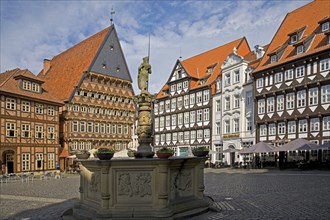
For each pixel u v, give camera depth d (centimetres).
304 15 3900
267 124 3694
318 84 3106
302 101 3291
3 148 3378
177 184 926
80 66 4788
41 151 3856
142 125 1299
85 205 975
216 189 1645
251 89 4009
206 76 4991
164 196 845
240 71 4209
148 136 1302
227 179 2317
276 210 1006
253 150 3191
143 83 1312
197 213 920
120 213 843
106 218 836
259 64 3947
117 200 866
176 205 904
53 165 4016
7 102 3466
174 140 5381
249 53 4775
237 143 4175
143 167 859
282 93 3509
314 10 3788
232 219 875
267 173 2820
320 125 3091
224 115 4453
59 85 4819
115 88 5019
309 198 1258
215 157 4600
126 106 5169
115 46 5081
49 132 3994
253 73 3869
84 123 4538
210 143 4691
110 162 856
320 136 3086
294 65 3362
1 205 1308
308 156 3216
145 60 1326
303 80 3278
